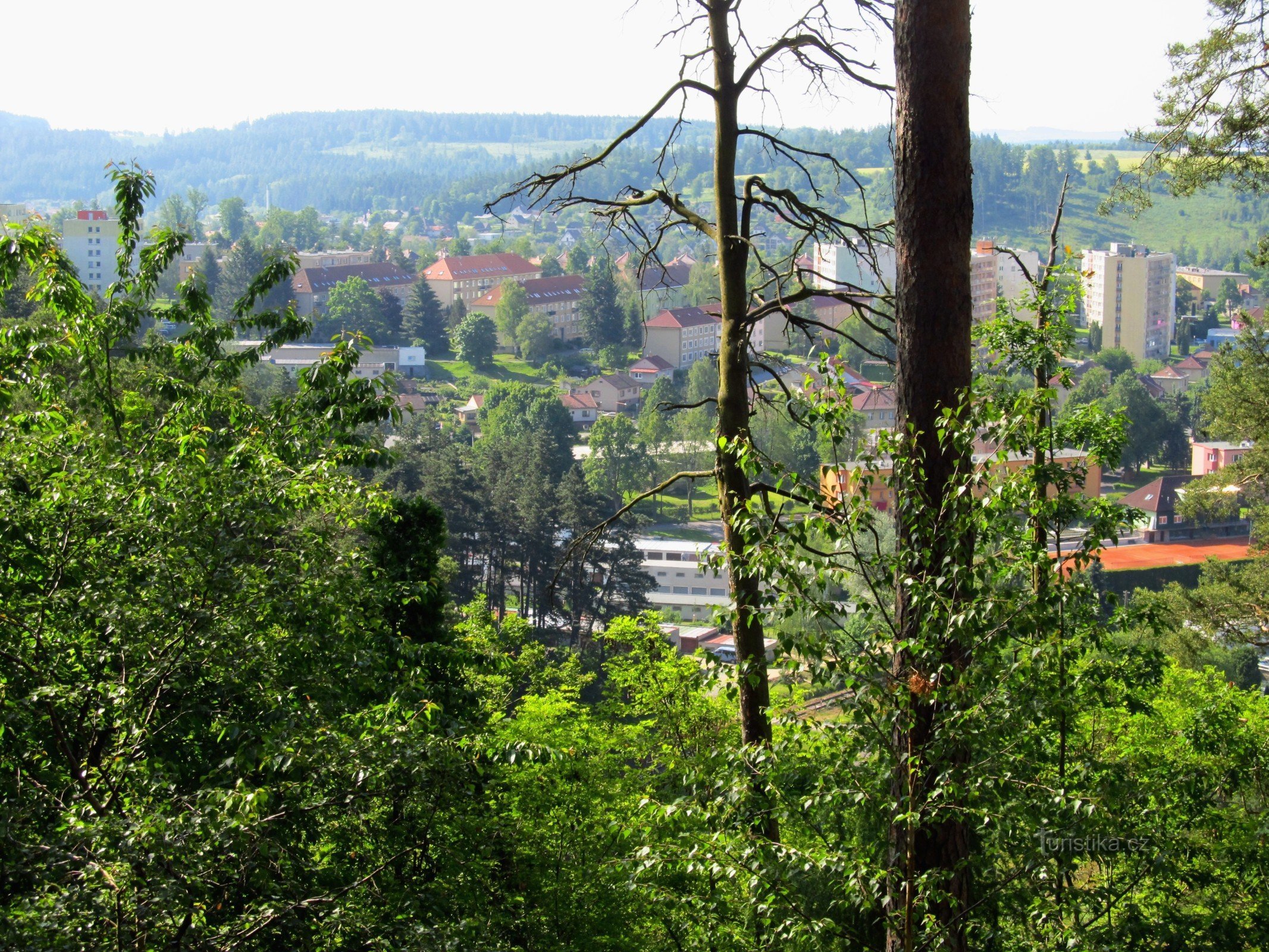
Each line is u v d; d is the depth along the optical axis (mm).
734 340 11914
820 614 6758
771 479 11531
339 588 9219
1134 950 10219
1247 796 11523
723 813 7602
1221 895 10945
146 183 13781
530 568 53469
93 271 185250
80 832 6449
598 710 15742
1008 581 7117
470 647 14883
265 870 7289
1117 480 108125
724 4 11953
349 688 9867
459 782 8289
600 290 154875
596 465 99438
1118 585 72000
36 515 8805
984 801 6836
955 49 8422
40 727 8477
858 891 7219
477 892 8914
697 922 8109
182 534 8742
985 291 134000
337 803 7824
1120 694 10289
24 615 8336
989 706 6766
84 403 12750
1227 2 16016
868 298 11742
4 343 12188
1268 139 15773
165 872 6562
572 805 12031
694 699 14578
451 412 128500
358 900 7910
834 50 11766
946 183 8422
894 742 7188
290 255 14516
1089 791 7719
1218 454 99062
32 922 6066
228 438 12320
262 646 8633
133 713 8492
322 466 9891
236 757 7461
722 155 12195
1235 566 26656
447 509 53500
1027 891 8047
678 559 79875
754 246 11977
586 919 11555
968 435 6992
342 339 12633
